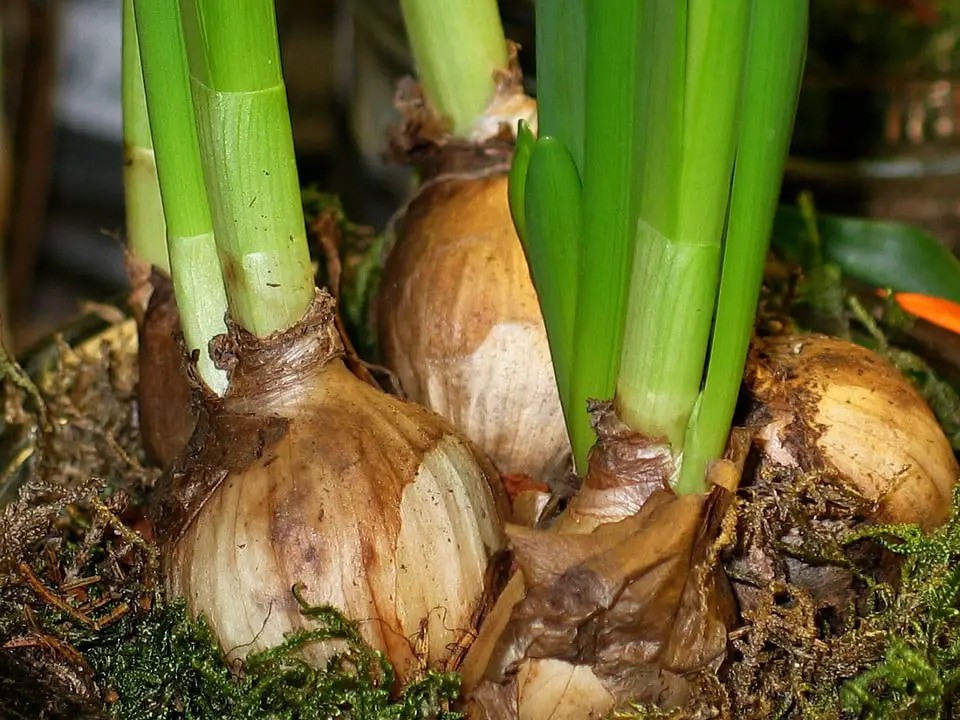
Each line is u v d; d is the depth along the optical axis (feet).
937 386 0.59
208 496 0.42
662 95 0.36
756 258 0.38
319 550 0.41
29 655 0.42
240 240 0.42
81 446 0.59
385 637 0.41
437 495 0.43
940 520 0.47
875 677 0.41
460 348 0.54
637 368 0.41
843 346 0.50
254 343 0.43
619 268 0.41
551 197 0.42
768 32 0.35
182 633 0.41
